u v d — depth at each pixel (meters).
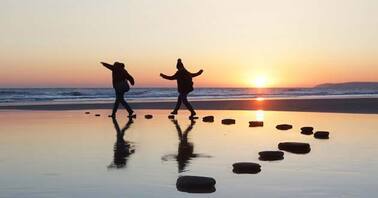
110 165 6.71
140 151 8.09
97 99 40.94
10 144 9.02
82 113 19.17
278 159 7.16
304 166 6.54
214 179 5.42
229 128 12.35
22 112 19.86
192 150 8.20
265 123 13.84
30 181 5.60
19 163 6.86
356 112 18.42
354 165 6.60
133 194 4.95
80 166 6.62
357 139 9.65
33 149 8.33
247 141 9.48
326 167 6.45
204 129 12.08
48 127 12.67
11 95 49.12
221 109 21.94
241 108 22.62
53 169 6.39
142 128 12.38
